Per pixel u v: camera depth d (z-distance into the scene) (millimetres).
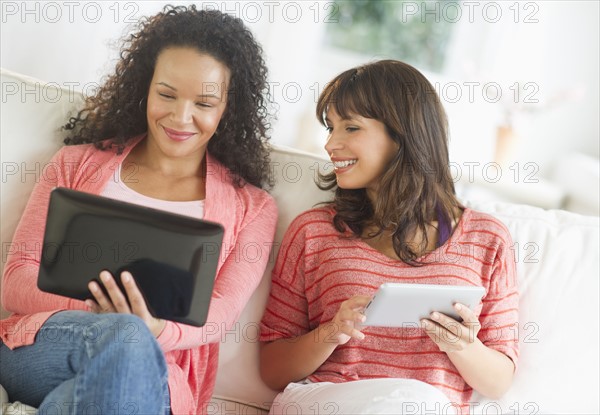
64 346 1362
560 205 3645
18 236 1667
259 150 1930
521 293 1852
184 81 1694
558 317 1825
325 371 1749
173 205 1764
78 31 2348
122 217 1362
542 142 4203
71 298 1440
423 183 1793
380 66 1839
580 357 1805
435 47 4395
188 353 1652
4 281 1619
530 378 1796
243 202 1837
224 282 1716
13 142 1800
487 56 4277
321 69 4355
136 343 1297
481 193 3547
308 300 1825
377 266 1762
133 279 1384
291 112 3594
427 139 1811
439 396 1520
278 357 1768
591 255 1869
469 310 1539
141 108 1836
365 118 1800
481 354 1682
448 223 1817
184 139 1713
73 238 1373
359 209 1861
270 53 3469
